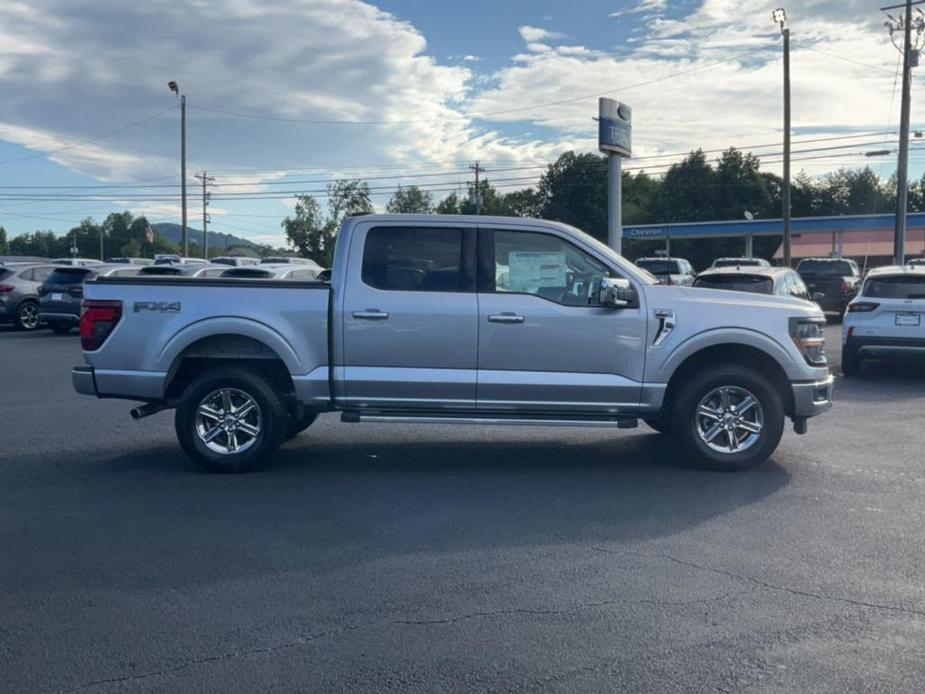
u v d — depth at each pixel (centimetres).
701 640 441
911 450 875
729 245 7938
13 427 1006
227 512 664
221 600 494
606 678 402
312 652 430
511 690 392
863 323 1373
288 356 768
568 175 7550
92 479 766
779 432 777
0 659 423
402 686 396
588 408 774
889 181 9400
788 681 400
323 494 714
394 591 506
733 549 577
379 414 780
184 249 4509
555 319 762
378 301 765
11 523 636
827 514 656
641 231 5234
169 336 773
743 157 8162
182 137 4462
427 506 679
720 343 774
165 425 1022
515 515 654
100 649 434
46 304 2186
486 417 777
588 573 534
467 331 762
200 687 396
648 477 769
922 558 560
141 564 552
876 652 429
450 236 777
